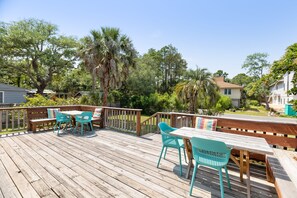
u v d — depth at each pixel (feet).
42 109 17.74
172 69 87.66
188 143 7.96
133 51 31.81
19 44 44.32
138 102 50.34
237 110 67.21
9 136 14.48
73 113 16.14
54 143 12.70
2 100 42.86
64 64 53.78
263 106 80.74
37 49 50.01
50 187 6.75
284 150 9.23
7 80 65.41
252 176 8.04
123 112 17.29
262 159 9.23
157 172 8.29
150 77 55.62
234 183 7.36
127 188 6.82
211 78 35.73
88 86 64.34
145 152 11.09
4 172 7.92
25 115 19.15
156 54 86.94
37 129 17.28
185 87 36.17
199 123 11.07
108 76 30.60
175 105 43.27
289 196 4.61
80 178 7.52
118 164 9.12
